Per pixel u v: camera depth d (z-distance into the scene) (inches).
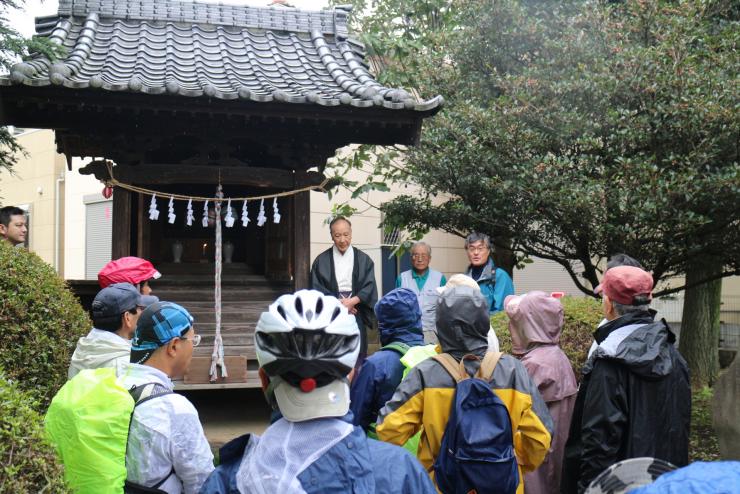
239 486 71.4
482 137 277.1
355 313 280.8
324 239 503.8
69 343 159.0
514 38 293.6
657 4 268.8
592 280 291.7
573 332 224.1
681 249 253.3
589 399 124.9
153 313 110.5
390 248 529.3
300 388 71.6
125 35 307.7
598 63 261.0
